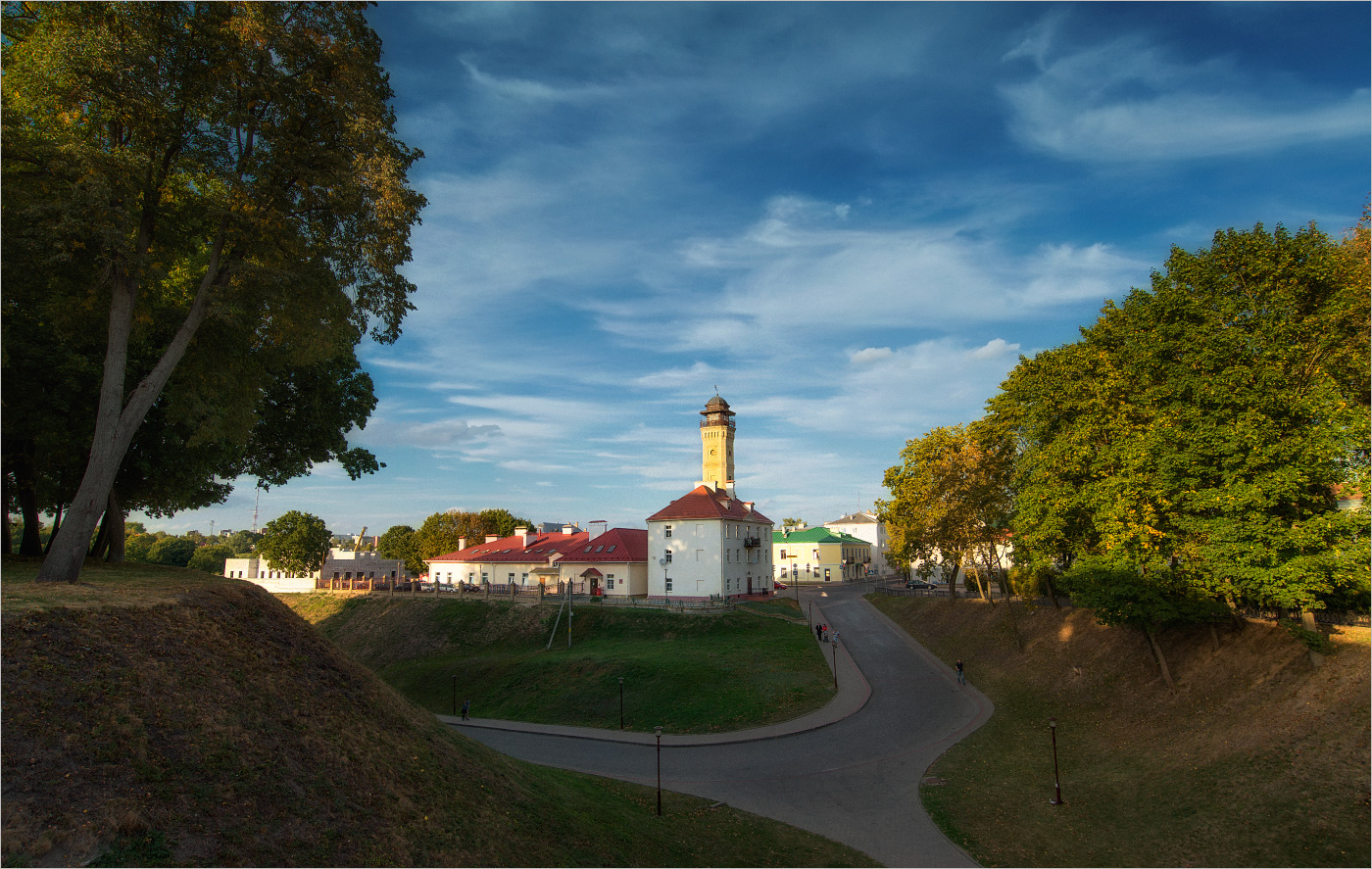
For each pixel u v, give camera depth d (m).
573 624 59.75
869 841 21.42
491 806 16.25
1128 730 27.08
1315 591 20.89
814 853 20.52
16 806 9.11
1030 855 19.75
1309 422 21.34
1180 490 23.88
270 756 12.82
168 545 130.12
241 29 16.66
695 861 19.22
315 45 18.47
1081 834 20.45
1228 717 23.58
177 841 10.09
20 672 11.02
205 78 17.14
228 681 14.00
